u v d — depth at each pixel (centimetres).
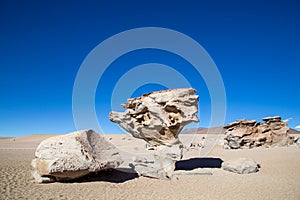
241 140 3794
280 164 2153
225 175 1778
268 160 2342
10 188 1178
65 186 1277
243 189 1409
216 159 2417
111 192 1241
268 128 4022
